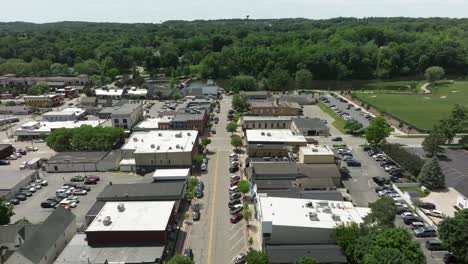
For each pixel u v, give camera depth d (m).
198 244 78.69
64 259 68.50
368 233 67.44
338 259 66.75
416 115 179.50
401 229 65.38
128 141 129.12
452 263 69.75
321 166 107.38
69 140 132.50
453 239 67.12
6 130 163.38
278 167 104.19
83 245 73.19
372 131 127.56
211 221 87.56
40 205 96.56
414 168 107.75
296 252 68.50
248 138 129.75
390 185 104.44
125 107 168.62
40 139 151.62
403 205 92.69
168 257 73.25
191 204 95.31
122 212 80.56
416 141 142.75
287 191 90.88
